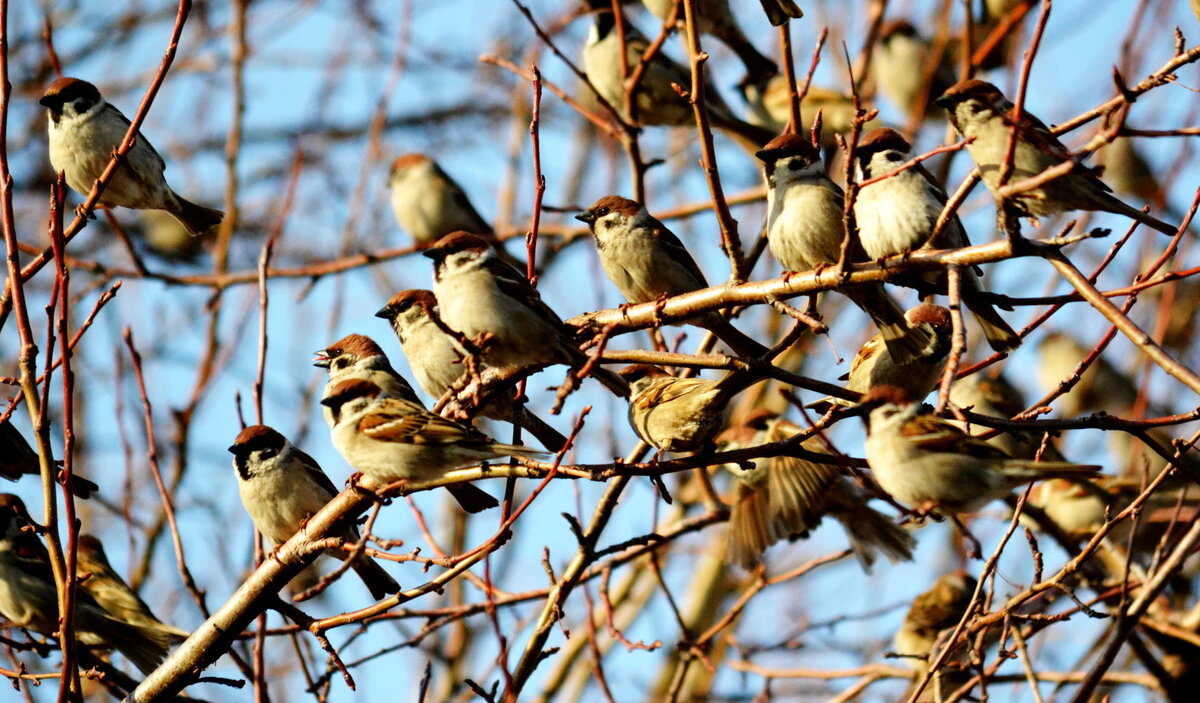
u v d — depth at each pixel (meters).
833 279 8.71
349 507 9.12
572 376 7.42
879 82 19.08
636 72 12.77
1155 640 12.77
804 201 10.45
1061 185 7.84
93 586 12.09
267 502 10.68
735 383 9.16
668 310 9.69
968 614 8.70
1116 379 19.05
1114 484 14.48
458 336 8.12
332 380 11.48
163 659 11.61
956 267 7.49
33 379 8.02
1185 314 18.00
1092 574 13.09
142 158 11.27
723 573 16.56
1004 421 8.14
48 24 11.42
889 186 10.13
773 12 10.51
